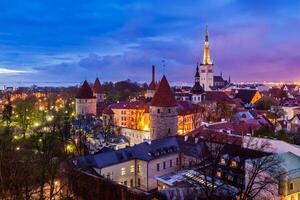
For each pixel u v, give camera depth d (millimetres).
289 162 46188
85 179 42562
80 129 82062
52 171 38281
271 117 106812
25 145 63875
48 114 136125
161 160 60094
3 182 32094
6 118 116375
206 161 43188
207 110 120938
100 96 149375
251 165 44781
